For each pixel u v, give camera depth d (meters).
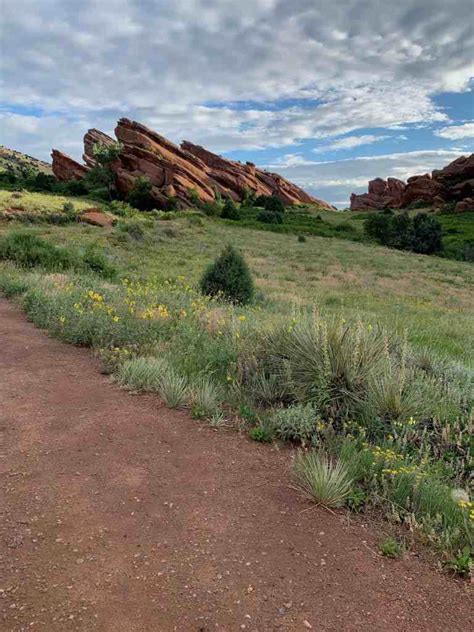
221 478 3.11
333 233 54.22
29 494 2.77
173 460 3.30
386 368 4.41
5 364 5.22
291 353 4.81
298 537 2.55
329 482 2.88
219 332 6.11
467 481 3.30
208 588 2.12
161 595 2.05
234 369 4.96
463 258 45.84
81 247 20.94
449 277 28.39
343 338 4.55
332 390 4.24
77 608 1.95
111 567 2.21
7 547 2.30
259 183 104.00
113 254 21.41
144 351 5.66
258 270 23.20
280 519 2.70
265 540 2.50
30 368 5.14
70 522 2.53
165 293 9.20
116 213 44.59
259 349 5.24
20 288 9.52
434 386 4.84
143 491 2.88
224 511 2.73
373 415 3.98
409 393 4.22
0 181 73.44
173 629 1.87
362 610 2.05
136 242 26.77
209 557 2.33
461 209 79.75
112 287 10.32
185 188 67.62
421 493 2.92
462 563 2.35
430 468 3.32
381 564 2.38
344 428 3.80
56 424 3.75
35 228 29.17
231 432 3.85
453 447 3.86
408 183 97.94
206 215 57.59
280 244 38.16
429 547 2.53
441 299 19.12
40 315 7.26
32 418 3.84
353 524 2.71
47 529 2.46
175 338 6.03
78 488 2.86
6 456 3.20
